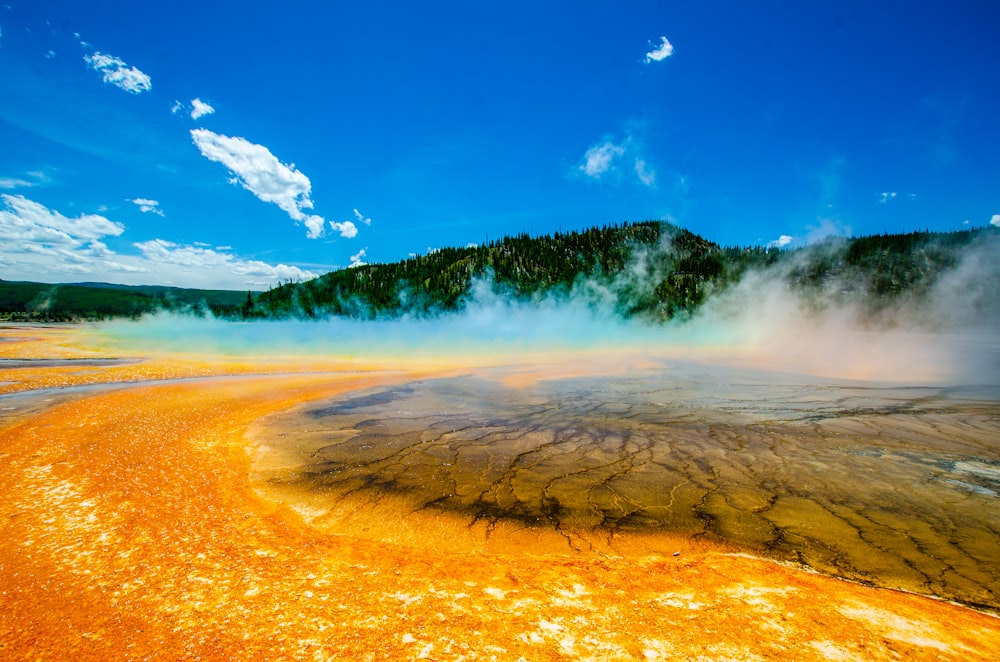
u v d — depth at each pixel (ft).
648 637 13.75
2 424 40.34
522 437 39.42
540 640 13.62
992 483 28.35
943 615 15.44
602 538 21.67
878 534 21.90
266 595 16.10
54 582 16.85
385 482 29.01
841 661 12.67
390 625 14.37
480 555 19.80
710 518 23.77
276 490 27.45
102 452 32.81
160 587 16.58
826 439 38.22
